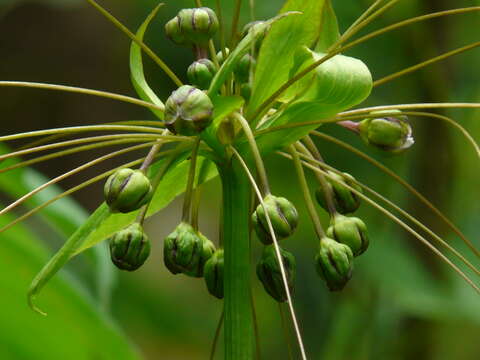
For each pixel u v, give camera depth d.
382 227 0.75
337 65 0.41
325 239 0.41
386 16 0.72
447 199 0.73
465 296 0.69
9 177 0.52
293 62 0.42
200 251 0.41
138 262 0.41
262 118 0.43
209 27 0.42
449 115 0.73
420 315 0.70
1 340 0.55
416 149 0.74
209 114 0.39
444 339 0.78
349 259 0.41
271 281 0.41
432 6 0.72
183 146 0.41
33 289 0.40
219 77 0.40
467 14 0.73
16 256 0.53
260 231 0.40
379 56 0.73
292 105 0.42
